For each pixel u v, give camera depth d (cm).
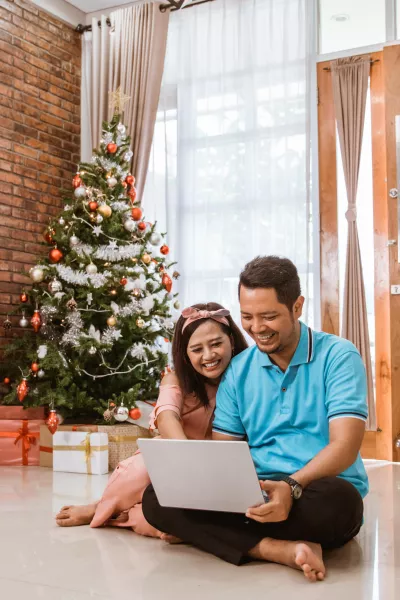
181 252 448
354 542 185
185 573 155
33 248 449
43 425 357
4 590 144
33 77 456
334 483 152
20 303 431
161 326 400
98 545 183
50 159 468
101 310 370
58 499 256
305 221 414
